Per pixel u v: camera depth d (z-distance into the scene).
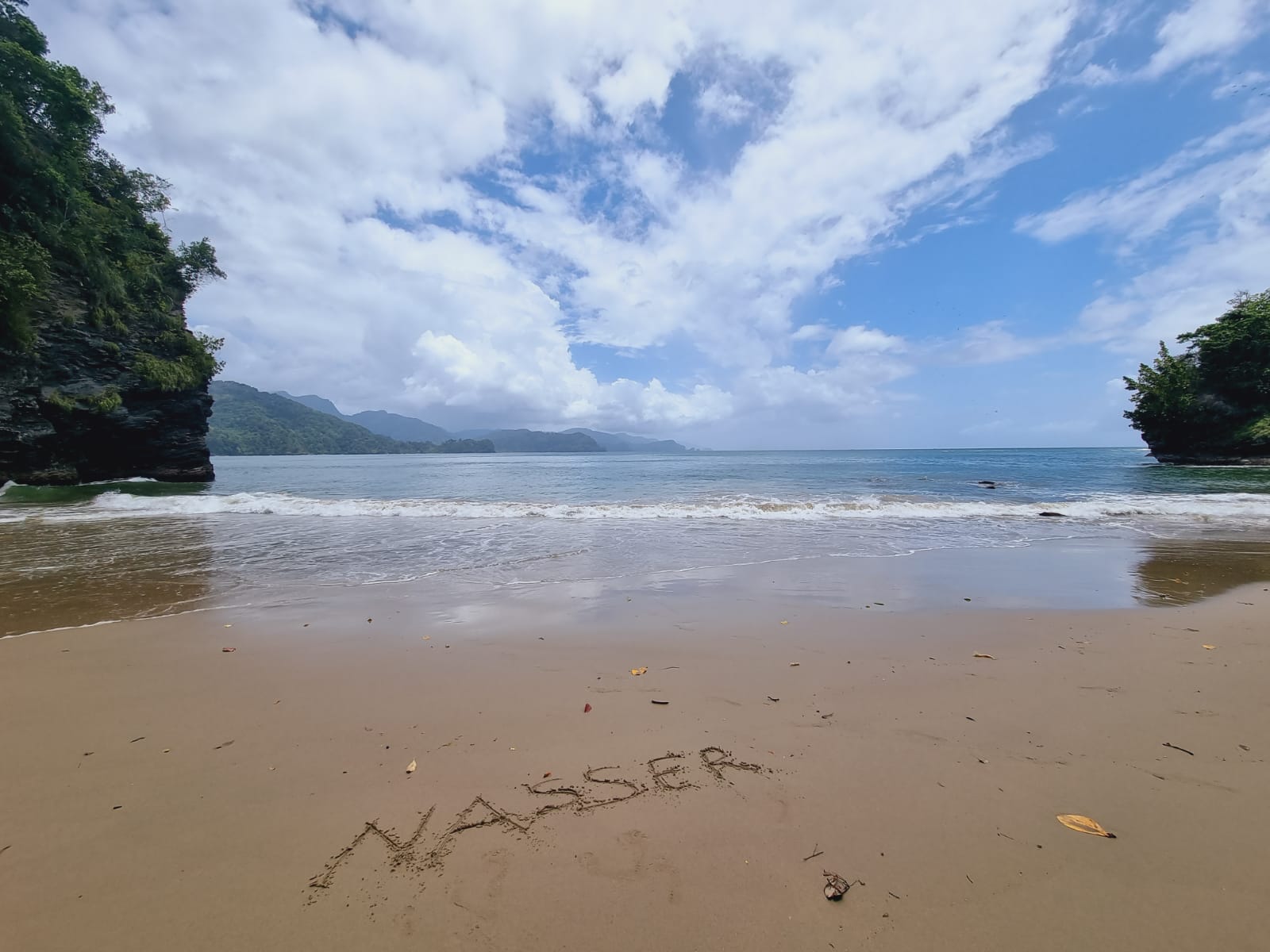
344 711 3.51
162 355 30.78
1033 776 2.76
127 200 32.97
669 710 3.51
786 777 2.74
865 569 7.70
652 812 2.46
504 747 3.04
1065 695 3.75
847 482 25.58
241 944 1.80
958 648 4.66
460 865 2.15
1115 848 2.23
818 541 9.98
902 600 6.16
